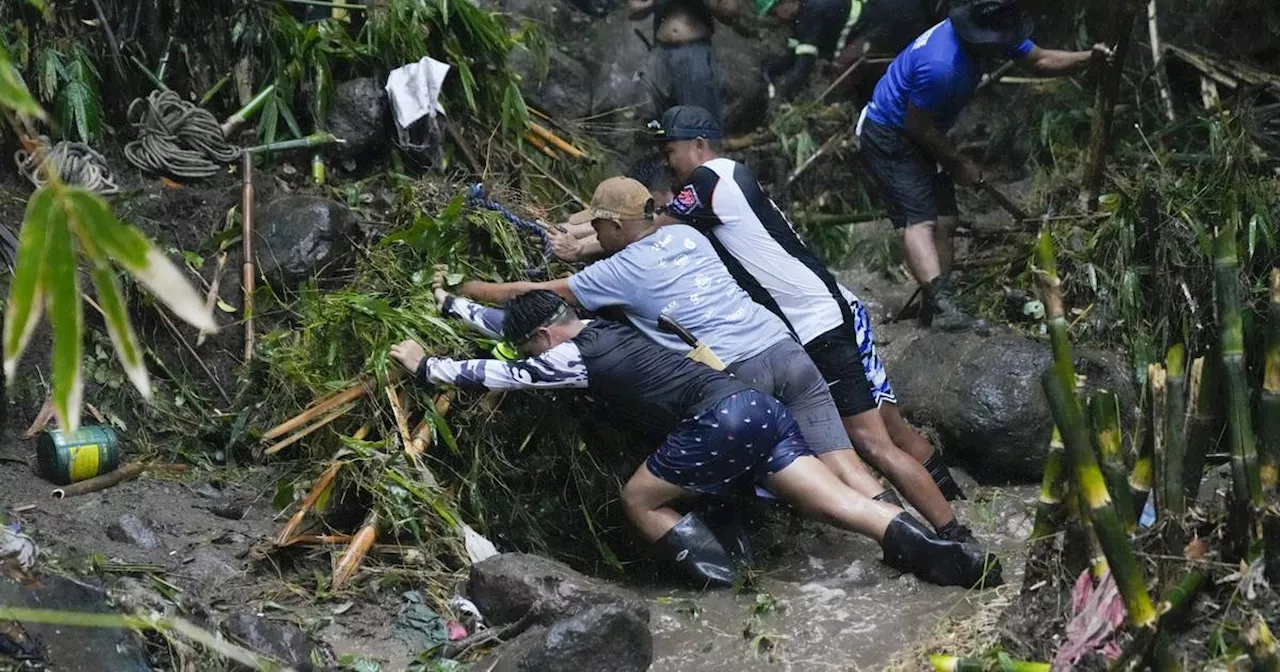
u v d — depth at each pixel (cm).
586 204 1092
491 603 736
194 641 647
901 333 1130
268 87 1037
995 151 1342
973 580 782
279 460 868
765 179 1322
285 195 1003
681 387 810
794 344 862
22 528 726
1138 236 1075
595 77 1259
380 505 796
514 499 863
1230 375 580
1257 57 1327
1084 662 574
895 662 700
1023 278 1107
